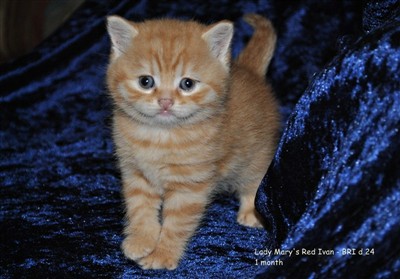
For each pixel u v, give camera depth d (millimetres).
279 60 631
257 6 638
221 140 458
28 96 640
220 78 451
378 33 384
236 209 521
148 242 446
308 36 625
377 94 367
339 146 383
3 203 524
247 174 498
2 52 700
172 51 440
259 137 493
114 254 449
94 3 662
